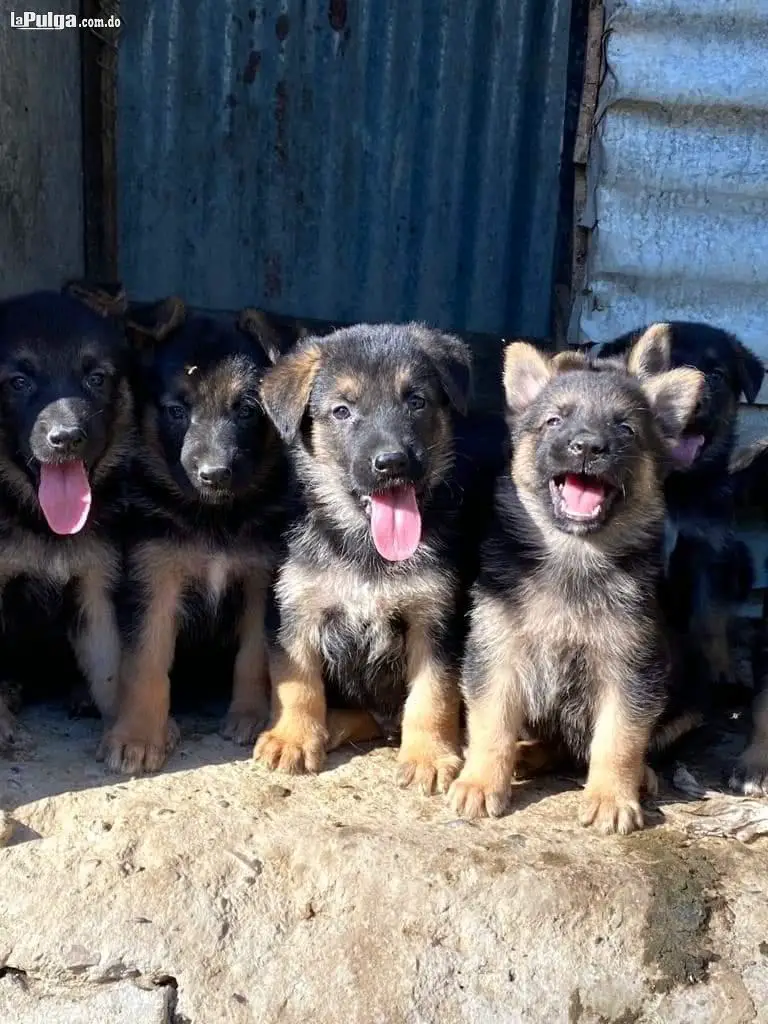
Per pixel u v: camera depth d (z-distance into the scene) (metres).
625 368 1.14
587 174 1.46
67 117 1.49
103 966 0.93
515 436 1.10
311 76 1.59
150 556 1.13
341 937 0.94
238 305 1.65
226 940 0.94
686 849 0.99
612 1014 0.93
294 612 1.11
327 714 1.15
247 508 1.15
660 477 1.09
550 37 1.57
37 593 1.15
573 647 1.06
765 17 1.39
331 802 1.03
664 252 1.44
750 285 1.44
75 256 1.53
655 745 1.12
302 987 0.94
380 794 1.05
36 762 1.07
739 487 1.40
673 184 1.43
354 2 1.58
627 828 1.01
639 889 0.95
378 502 1.08
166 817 1.00
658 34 1.40
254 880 0.96
